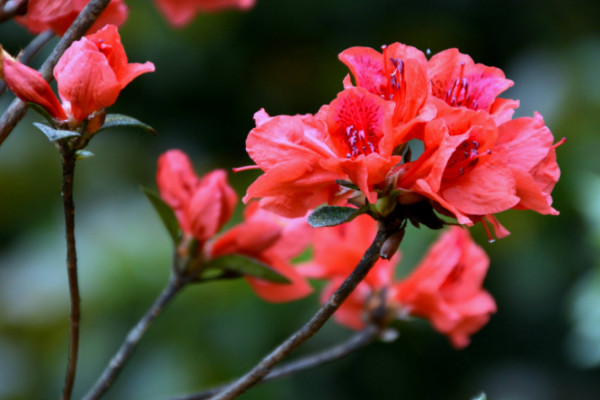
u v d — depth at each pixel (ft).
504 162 3.00
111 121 3.04
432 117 2.97
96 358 5.54
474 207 2.99
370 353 6.25
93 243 5.87
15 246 6.30
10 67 3.01
